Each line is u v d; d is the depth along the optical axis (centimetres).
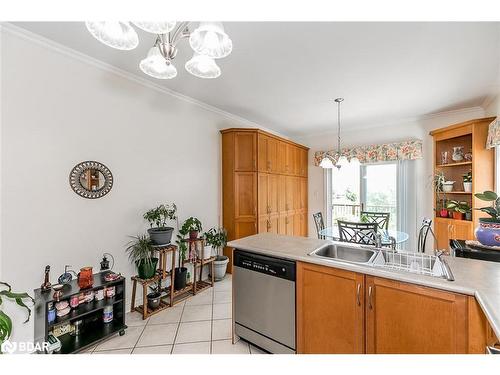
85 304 203
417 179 400
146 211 267
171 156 295
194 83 272
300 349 162
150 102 272
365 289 139
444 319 117
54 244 198
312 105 344
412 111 369
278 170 420
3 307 167
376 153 427
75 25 175
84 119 217
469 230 313
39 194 190
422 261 158
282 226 430
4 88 174
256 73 247
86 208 218
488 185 304
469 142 353
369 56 214
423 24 170
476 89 286
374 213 373
